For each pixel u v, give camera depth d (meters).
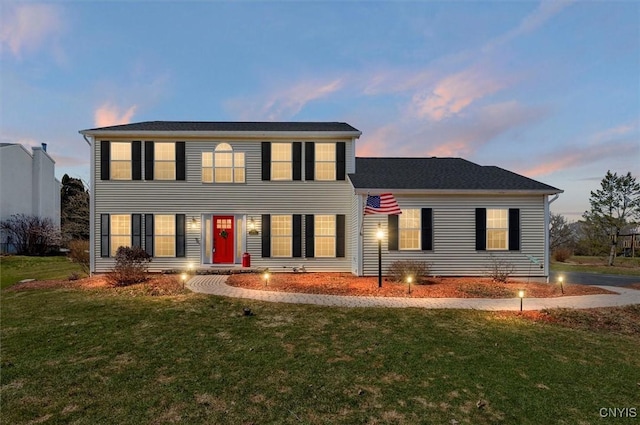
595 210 26.61
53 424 3.49
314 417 3.68
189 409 3.81
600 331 7.01
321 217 14.13
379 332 6.55
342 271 13.99
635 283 13.45
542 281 12.78
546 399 4.18
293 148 14.15
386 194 11.56
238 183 14.02
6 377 4.57
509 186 12.98
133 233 13.69
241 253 14.05
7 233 24.91
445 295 9.77
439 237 12.85
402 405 3.96
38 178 27.73
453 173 14.67
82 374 4.67
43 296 9.40
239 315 7.54
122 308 8.05
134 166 13.74
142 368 4.88
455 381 4.60
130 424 3.50
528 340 6.31
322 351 5.57
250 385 4.39
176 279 11.83
